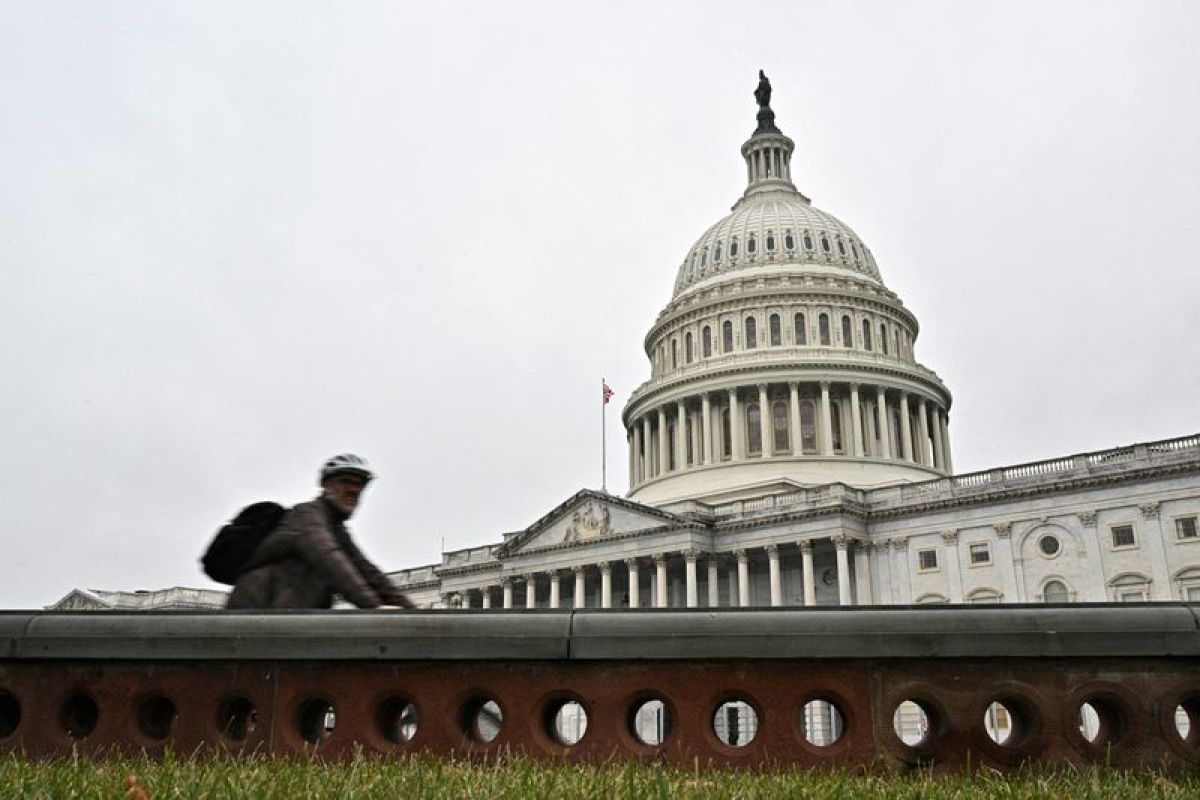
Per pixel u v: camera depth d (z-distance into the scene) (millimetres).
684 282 120750
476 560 101500
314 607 9289
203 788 6254
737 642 8219
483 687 8508
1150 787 6895
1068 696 7980
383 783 6500
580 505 90312
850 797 6422
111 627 8781
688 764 8148
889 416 103625
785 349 104625
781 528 80812
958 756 7977
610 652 8305
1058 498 72812
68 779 6594
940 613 8180
